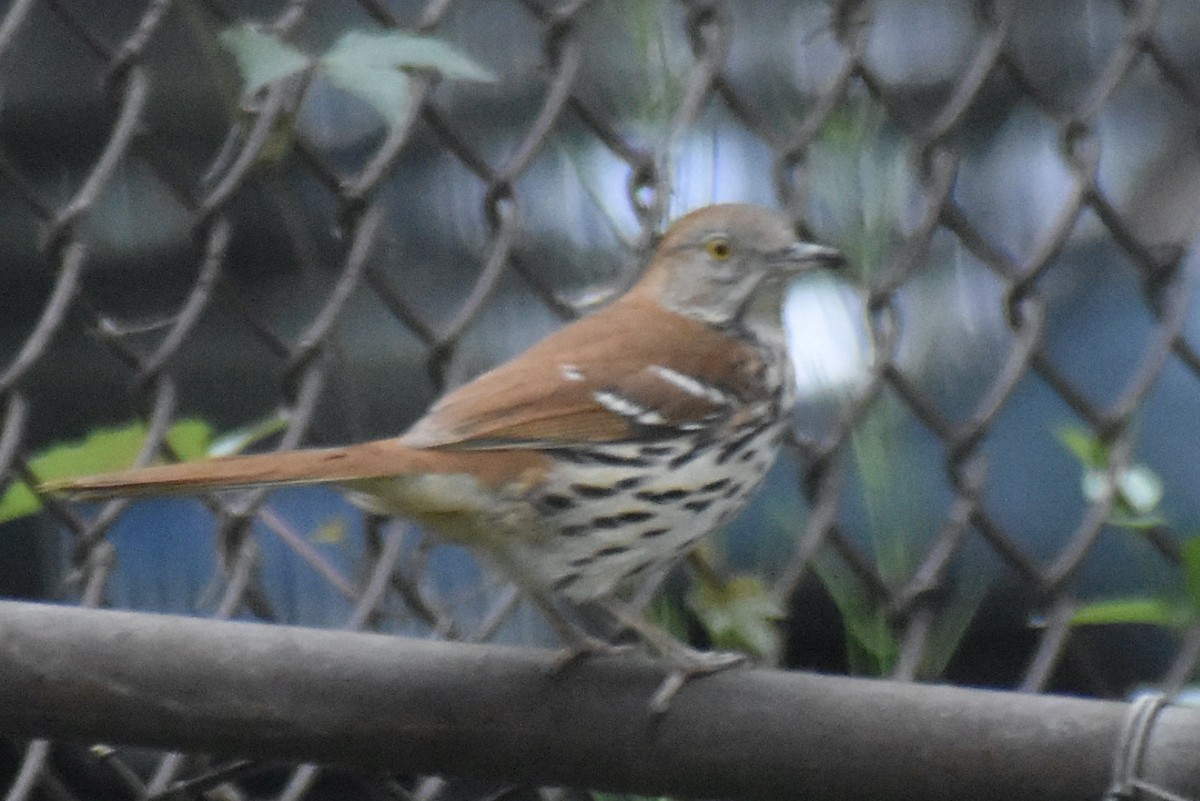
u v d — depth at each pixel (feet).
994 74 28.43
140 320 30.40
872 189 23.90
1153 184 34.53
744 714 17.10
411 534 26.23
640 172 23.26
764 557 23.94
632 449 22.11
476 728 16.96
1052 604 23.59
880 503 22.70
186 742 16.53
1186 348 25.46
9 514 20.18
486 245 23.99
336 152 30.07
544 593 21.53
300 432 21.29
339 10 29.55
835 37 24.41
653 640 21.56
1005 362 28.25
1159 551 24.03
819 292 24.48
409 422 29.89
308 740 16.67
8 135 30.25
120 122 20.99
